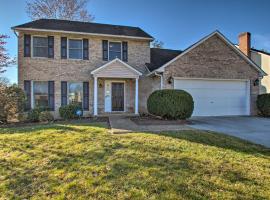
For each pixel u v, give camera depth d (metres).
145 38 16.62
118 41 16.44
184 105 11.88
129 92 16.75
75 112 13.88
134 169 4.97
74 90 15.54
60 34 15.31
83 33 15.41
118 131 8.47
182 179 4.56
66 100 15.38
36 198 3.96
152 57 17.84
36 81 14.92
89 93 15.76
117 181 4.47
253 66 15.79
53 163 5.38
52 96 15.15
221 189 4.25
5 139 7.25
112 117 13.72
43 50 15.08
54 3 25.81
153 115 14.04
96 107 14.97
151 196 3.96
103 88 16.27
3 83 13.22
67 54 15.45
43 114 12.98
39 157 5.75
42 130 8.34
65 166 5.21
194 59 14.56
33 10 25.14
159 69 13.91
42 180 4.61
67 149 6.26
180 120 12.02
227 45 15.26
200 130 9.08
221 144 7.21
